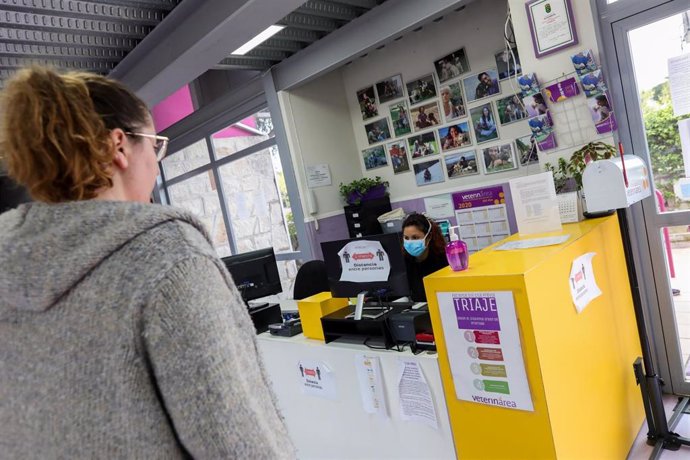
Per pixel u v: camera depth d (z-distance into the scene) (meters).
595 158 2.51
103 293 0.53
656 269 2.63
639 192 2.21
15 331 0.57
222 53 3.60
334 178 5.05
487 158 4.28
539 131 2.84
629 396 2.30
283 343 2.42
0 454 0.59
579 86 2.66
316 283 3.81
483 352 1.62
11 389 0.58
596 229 2.13
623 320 2.36
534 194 2.21
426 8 3.50
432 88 4.52
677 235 2.57
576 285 1.83
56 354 0.54
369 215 4.86
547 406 1.51
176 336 0.53
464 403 1.71
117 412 0.53
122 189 0.68
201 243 0.61
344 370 2.14
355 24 3.95
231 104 5.43
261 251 3.17
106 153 0.63
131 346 0.53
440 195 4.66
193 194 6.76
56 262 0.53
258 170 5.74
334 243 2.27
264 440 0.58
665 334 2.66
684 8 2.36
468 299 1.61
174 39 3.54
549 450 1.54
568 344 1.71
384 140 5.03
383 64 4.86
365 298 2.31
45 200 0.61
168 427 0.56
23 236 0.55
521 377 1.54
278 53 4.61
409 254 2.88
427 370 1.83
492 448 1.67
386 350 1.98
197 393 0.54
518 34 2.85
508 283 1.51
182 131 6.32
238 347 0.60
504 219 4.27
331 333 2.22
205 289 0.57
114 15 3.29
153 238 0.57
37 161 0.59
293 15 3.84
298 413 2.43
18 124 0.59
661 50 2.47
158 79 3.95
